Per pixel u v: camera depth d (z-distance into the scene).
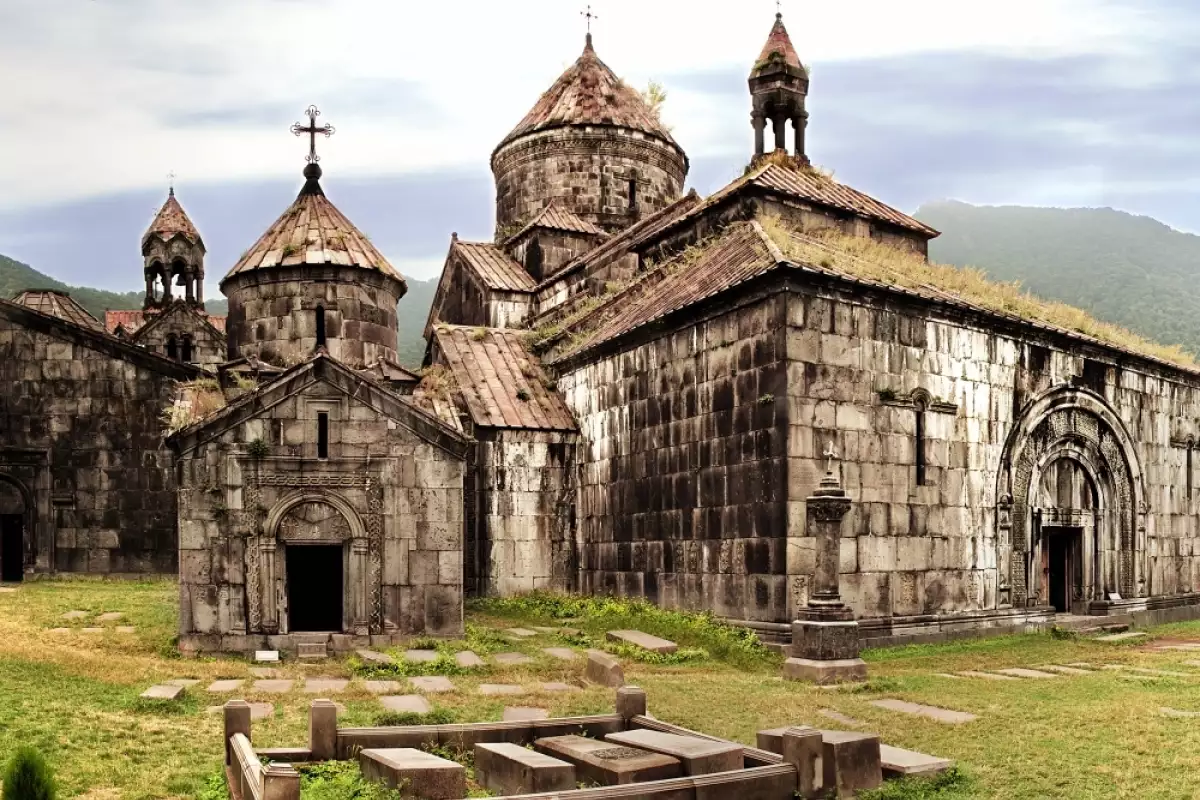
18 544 30.09
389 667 17.16
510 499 27.55
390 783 9.38
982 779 10.49
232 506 18.98
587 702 14.31
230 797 9.49
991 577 23.22
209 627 18.69
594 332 28.48
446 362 30.03
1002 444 23.88
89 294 100.25
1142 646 22.17
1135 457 28.06
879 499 21.08
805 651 17.28
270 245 27.09
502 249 37.03
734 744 10.25
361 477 19.66
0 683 14.19
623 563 25.52
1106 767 10.90
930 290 23.28
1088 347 26.39
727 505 21.52
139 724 12.43
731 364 21.62
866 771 9.90
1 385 29.16
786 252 21.80
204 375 30.17
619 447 25.98
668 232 29.81
